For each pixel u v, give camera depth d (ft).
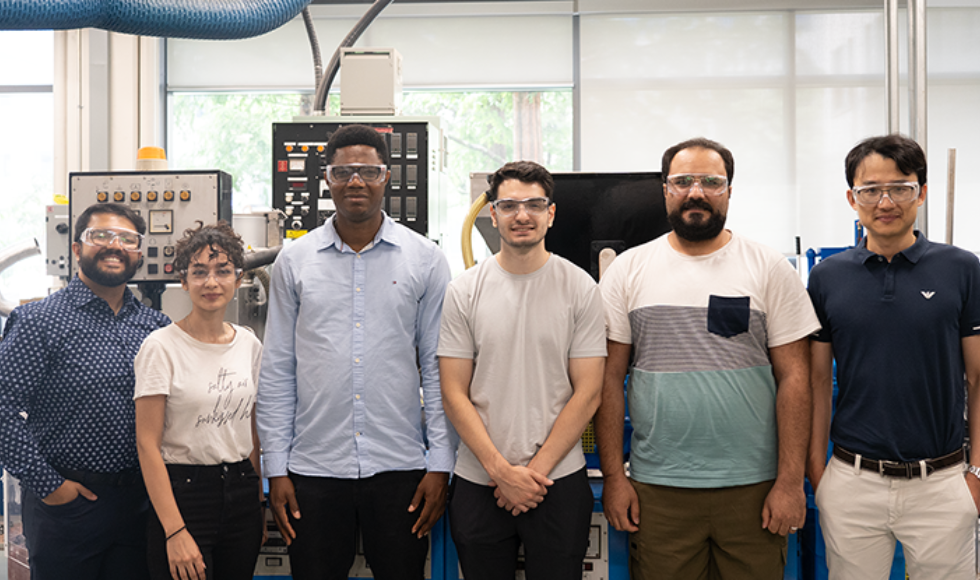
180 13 7.71
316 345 5.65
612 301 5.80
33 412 5.57
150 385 5.21
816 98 18.89
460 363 5.57
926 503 5.35
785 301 5.53
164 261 8.54
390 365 5.70
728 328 5.49
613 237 7.42
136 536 5.84
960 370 5.49
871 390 5.44
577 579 5.42
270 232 9.52
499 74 19.24
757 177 19.01
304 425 5.65
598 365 5.51
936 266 5.42
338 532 5.65
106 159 18.40
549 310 5.48
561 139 19.39
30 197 19.35
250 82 19.53
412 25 19.30
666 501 5.58
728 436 5.46
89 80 18.35
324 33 19.39
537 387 5.43
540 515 5.37
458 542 5.57
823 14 18.80
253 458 5.90
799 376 5.48
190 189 8.52
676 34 18.97
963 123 19.08
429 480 5.67
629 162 19.11
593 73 19.10
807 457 5.88
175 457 5.29
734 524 5.49
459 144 19.56
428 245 6.03
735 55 18.93
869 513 5.48
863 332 5.45
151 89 18.76
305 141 9.98
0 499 9.73
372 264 5.79
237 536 5.41
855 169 5.61
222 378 5.43
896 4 9.00
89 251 5.68
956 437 5.46
